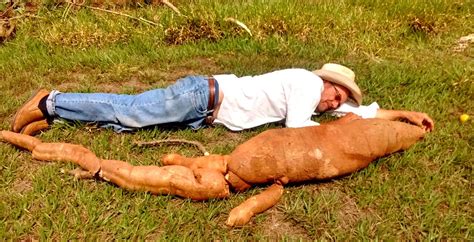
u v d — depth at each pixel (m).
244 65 4.44
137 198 2.82
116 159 3.19
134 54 4.63
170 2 5.57
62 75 4.29
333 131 2.96
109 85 4.15
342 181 3.03
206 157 2.89
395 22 5.16
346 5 5.50
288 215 2.79
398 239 2.69
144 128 3.44
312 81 3.32
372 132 3.01
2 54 4.61
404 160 3.17
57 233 2.62
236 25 4.96
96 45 4.83
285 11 5.10
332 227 2.73
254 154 2.81
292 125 3.26
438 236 2.67
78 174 2.93
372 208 2.87
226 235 2.65
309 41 4.89
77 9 5.38
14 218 2.69
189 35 4.93
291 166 2.83
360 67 4.45
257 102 3.38
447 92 3.99
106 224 2.67
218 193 2.78
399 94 4.01
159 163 3.14
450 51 4.82
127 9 5.47
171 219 2.70
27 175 3.03
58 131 3.38
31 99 3.32
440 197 2.94
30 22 5.11
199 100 3.31
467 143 3.42
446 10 5.52
